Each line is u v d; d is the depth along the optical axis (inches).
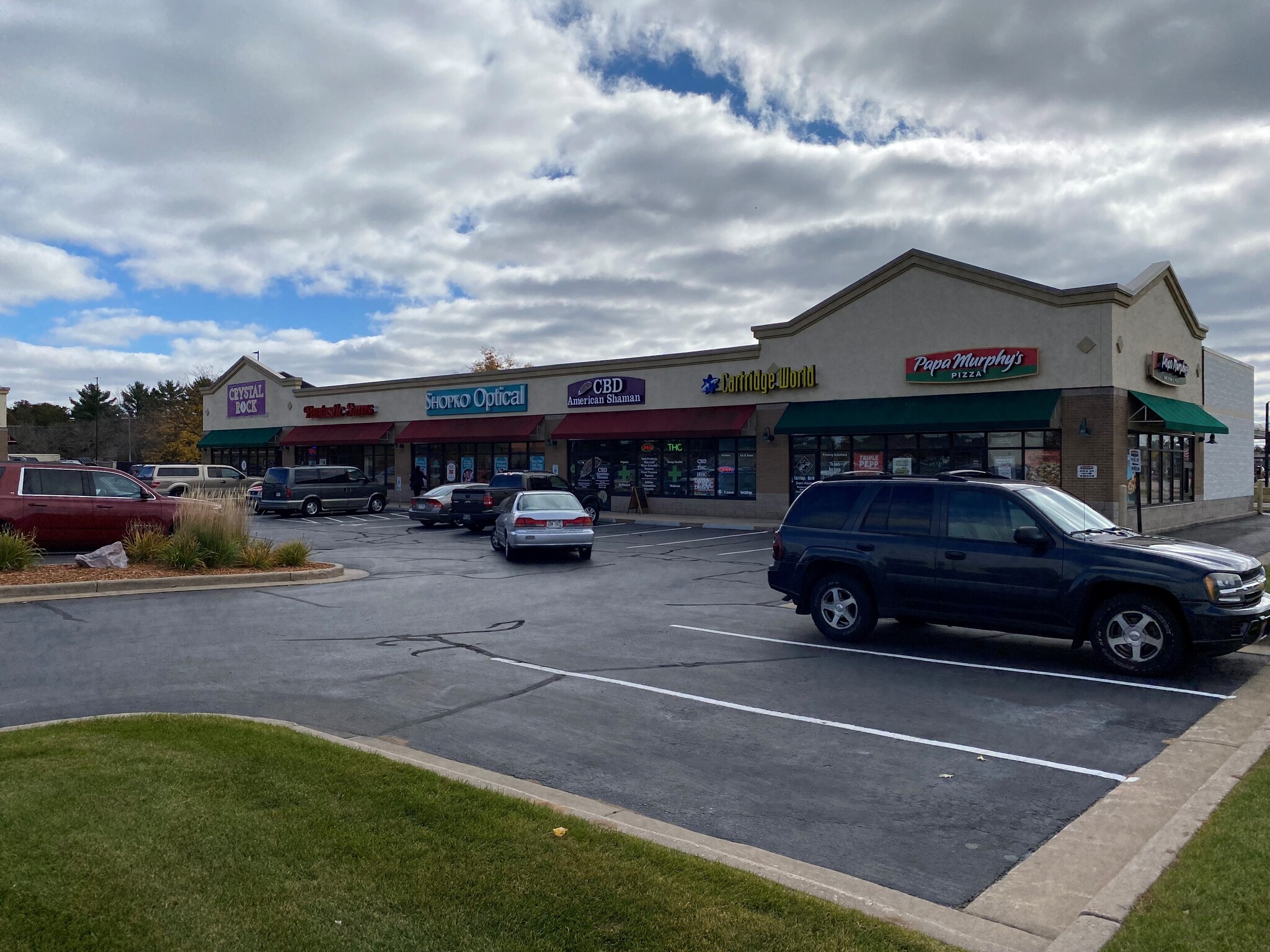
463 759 243.0
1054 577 344.2
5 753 223.3
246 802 193.0
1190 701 297.6
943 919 153.6
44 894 149.6
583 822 185.3
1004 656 371.2
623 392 1285.7
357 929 142.3
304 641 402.0
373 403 1649.9
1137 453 724.7
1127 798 212.1
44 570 569.3
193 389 2859.3
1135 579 328.2
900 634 420.2
